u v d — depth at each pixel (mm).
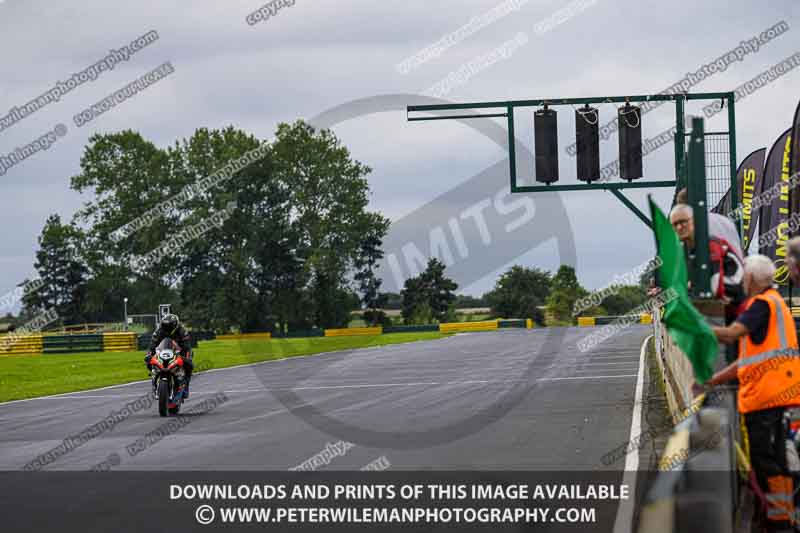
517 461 15688
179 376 26844
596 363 41125
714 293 11680
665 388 24688
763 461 10328
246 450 18359
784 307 10523
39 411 30594
